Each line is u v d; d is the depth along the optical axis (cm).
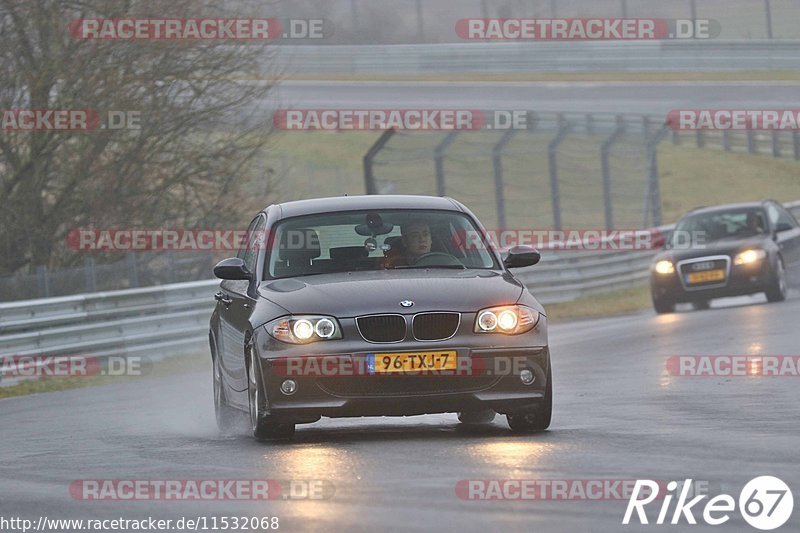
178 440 2847
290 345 2542
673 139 16950
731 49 16188
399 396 2517
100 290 6266
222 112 7188
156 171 7100
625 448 2323
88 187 6931
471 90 15975
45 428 3416
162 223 7162
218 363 3167
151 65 6969
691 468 2067
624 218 12475
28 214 6881
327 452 2398
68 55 6750
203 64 7106
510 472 2062
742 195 14475
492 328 2552
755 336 4950
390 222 2922
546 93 15600
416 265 2827
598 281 8950
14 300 5794
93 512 1908
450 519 1698
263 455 2417
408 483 1988
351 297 2578
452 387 2530
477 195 13388
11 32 6706
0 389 5094
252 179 7512
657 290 6938
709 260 6794
